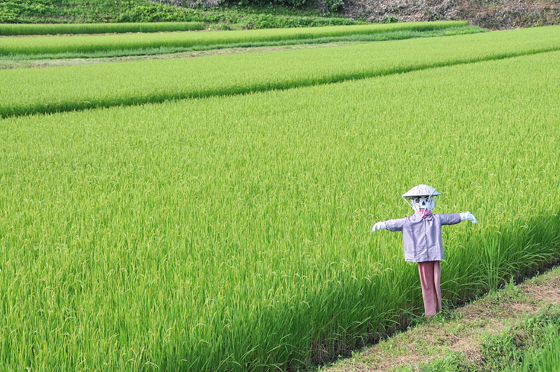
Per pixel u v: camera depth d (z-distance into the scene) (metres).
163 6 59.84
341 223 5.32
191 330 3.51
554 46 31.52
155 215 5.67
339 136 9.95
